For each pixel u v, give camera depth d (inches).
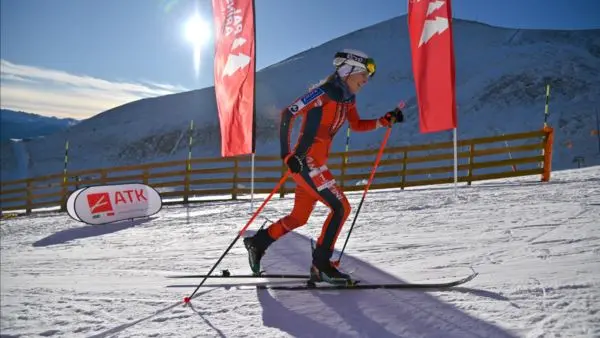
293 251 173.9
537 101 2000.5
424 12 288.5
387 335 83.6
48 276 171.5
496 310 89.2
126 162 2859.3
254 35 327.9
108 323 102.7
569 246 136.6
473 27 3941.9
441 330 83.2
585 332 75.4
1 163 3085.6
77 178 572.1
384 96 2903.5
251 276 136.5
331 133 123.8
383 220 233.8
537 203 241.8
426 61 291.1
